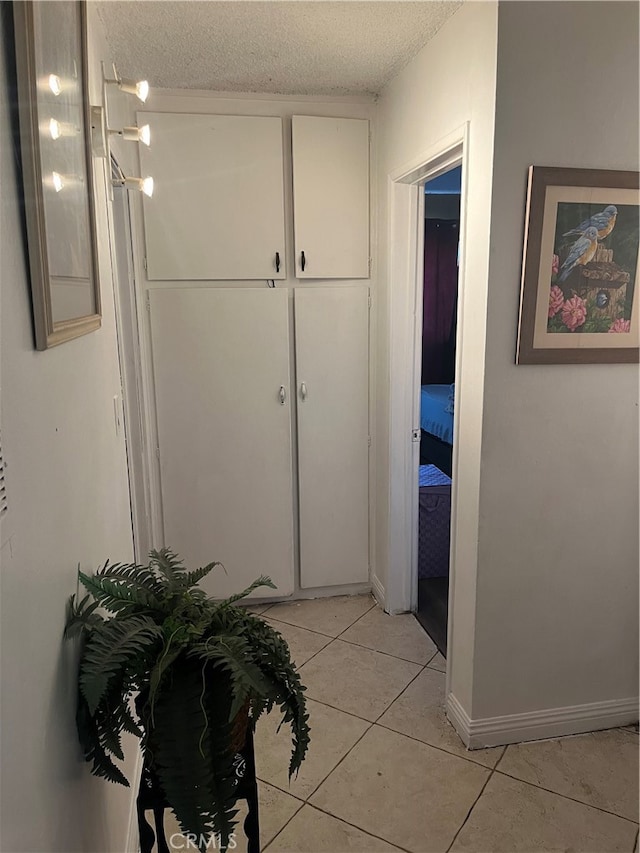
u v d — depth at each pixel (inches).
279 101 108.0
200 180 106.3
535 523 78.4
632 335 75.6
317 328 115.0
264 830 68.6
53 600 36.9
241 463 115.9
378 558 122.6
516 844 66.7
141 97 65.5
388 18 78.1
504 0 65.4
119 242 103.2
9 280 30.2
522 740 83.1
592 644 83.3
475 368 75.5
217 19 78.5
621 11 68.6
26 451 32.0
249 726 43.9
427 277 182.9
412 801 72.8
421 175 96.8
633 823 69.5
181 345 110.3
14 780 28.1
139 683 41.5
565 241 71.6
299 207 110.3
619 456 79.0
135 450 109.7
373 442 121.0
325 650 105.3
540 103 68.5
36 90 32.7
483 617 79.1
